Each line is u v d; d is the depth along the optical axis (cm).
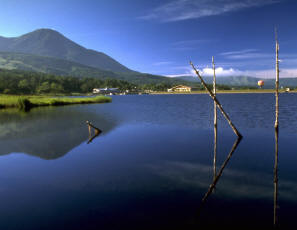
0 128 2858
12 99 6700
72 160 1530
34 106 7025
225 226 754
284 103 7006
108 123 3269
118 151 1756
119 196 991
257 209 864
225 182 1135
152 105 7375
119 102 9862
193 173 1272
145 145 1939
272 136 2211
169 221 790
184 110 5253
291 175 1213
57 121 3506
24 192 1043
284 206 884
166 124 3091
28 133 2505
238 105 6384
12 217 831
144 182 1146
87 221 796
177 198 968
